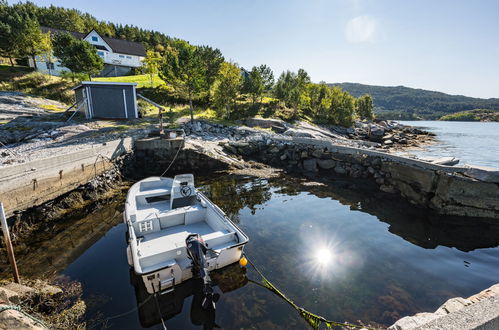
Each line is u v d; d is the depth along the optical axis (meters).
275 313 5.01
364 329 4.56
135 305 5.20
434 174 10.89
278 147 20.11
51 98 28.56
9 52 34.41
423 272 6.43
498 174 9.48
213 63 30.86
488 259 7.10
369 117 63.09
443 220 9.81
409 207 11.19
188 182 8.71
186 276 5.65
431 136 43.72
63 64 30.89
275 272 6.37
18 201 8.13
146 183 10.12
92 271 6.33
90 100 21.77
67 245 7.66
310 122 38.59
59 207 10.02
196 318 4.88
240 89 34.41
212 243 6.21
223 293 5.56
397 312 5.05
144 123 22.30
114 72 48.50
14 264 5.56
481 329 2.72
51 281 5.91
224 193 12.70
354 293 5.62
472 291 5.71
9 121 19.47
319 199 12.02
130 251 5.92
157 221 7.40
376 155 15.22
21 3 70.00
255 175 16.16
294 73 44.47
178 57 25.44
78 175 11.05
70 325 4.57
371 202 11.75
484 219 9.81
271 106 38.50
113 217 9.79
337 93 48.72
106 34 76.56
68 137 16.31
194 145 17.95
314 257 7.09
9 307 3.45
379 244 7.88
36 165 8.84
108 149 13.47
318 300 5.39
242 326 4.70
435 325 2.74
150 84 37.28
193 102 33.31
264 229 8.79
